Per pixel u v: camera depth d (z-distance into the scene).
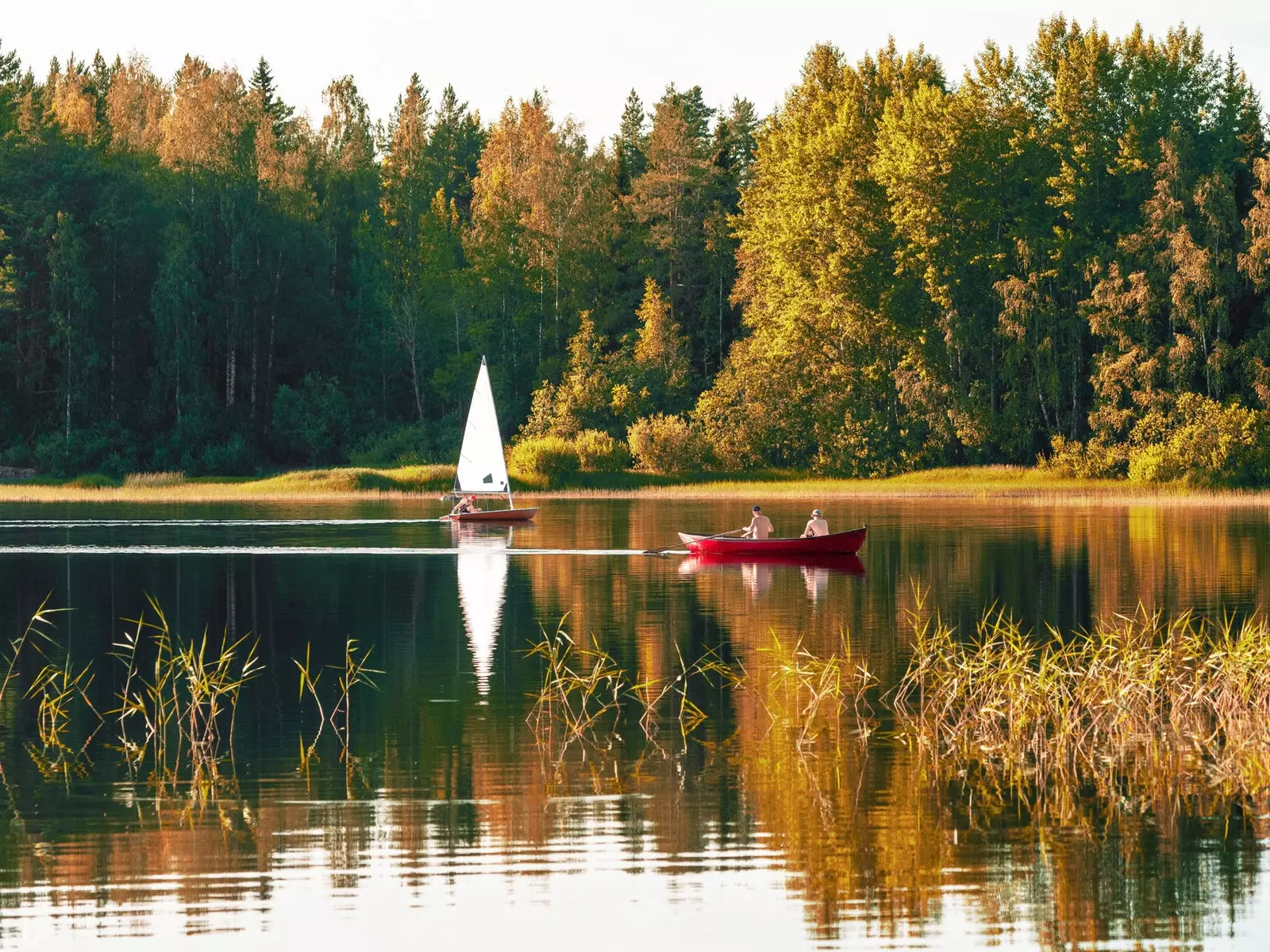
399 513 69.25
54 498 84.75
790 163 106.31
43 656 25.70
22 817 15.43
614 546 49.78
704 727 19.69
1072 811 15.55
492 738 19.09
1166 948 11.77
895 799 16.05
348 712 20.67
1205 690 19.89
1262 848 14.20
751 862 13.86
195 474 102.88
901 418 101.69
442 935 12.09
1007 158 99.94
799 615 30.56
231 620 30.09
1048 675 19.95
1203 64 101.25
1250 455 85.56
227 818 15.39
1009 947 11.81
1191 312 89.94
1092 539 50.19
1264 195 90.88
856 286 100.56
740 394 105.31
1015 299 95.25
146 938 12.02
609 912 12.59
